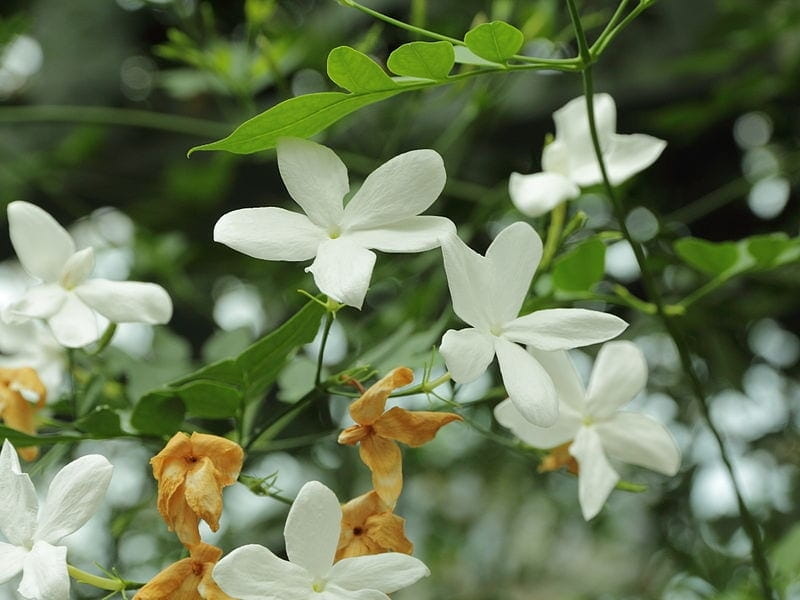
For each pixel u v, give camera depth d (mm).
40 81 734
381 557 358
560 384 417
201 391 396
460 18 665
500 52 383
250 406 425
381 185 366
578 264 450
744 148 686
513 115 660
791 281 623
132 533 598
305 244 364
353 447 627
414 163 366
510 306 370
